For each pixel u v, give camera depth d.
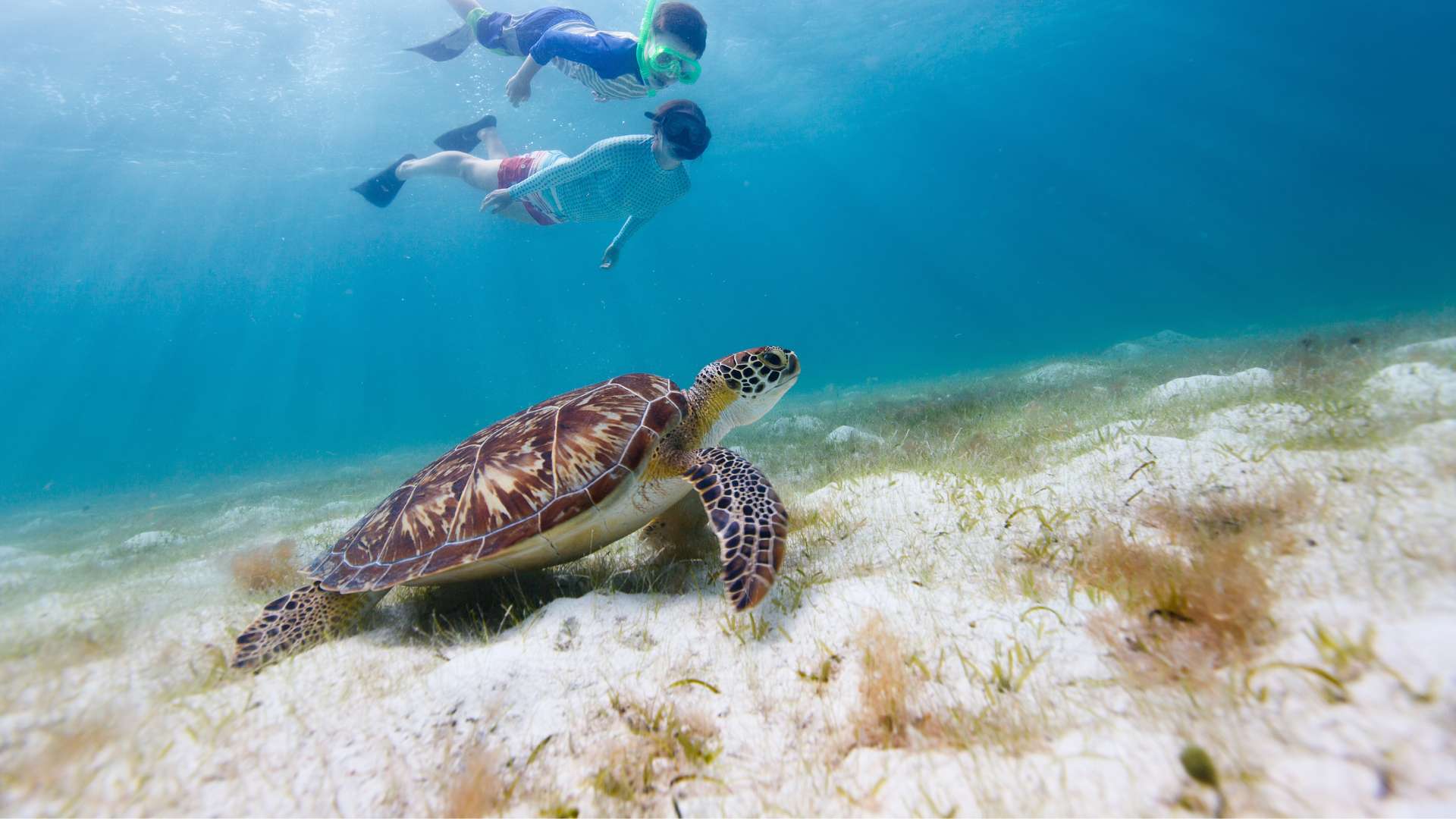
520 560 3.33
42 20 18.02
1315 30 47.53
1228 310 34.66
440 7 19.27
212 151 26.81
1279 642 1.86
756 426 12.13
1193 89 58.34
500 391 85.81
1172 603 2.17
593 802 1.85
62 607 3.78
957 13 27.23
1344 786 1.31
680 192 7.02
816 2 23.03
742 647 2.64
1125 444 4.38
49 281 46.75
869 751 1.89
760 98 32.19
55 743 1.98
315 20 19.36
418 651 2.95
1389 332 8.71
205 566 5.24
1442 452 2.80
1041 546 3.14
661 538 4.27
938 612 2.62
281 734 2.14
